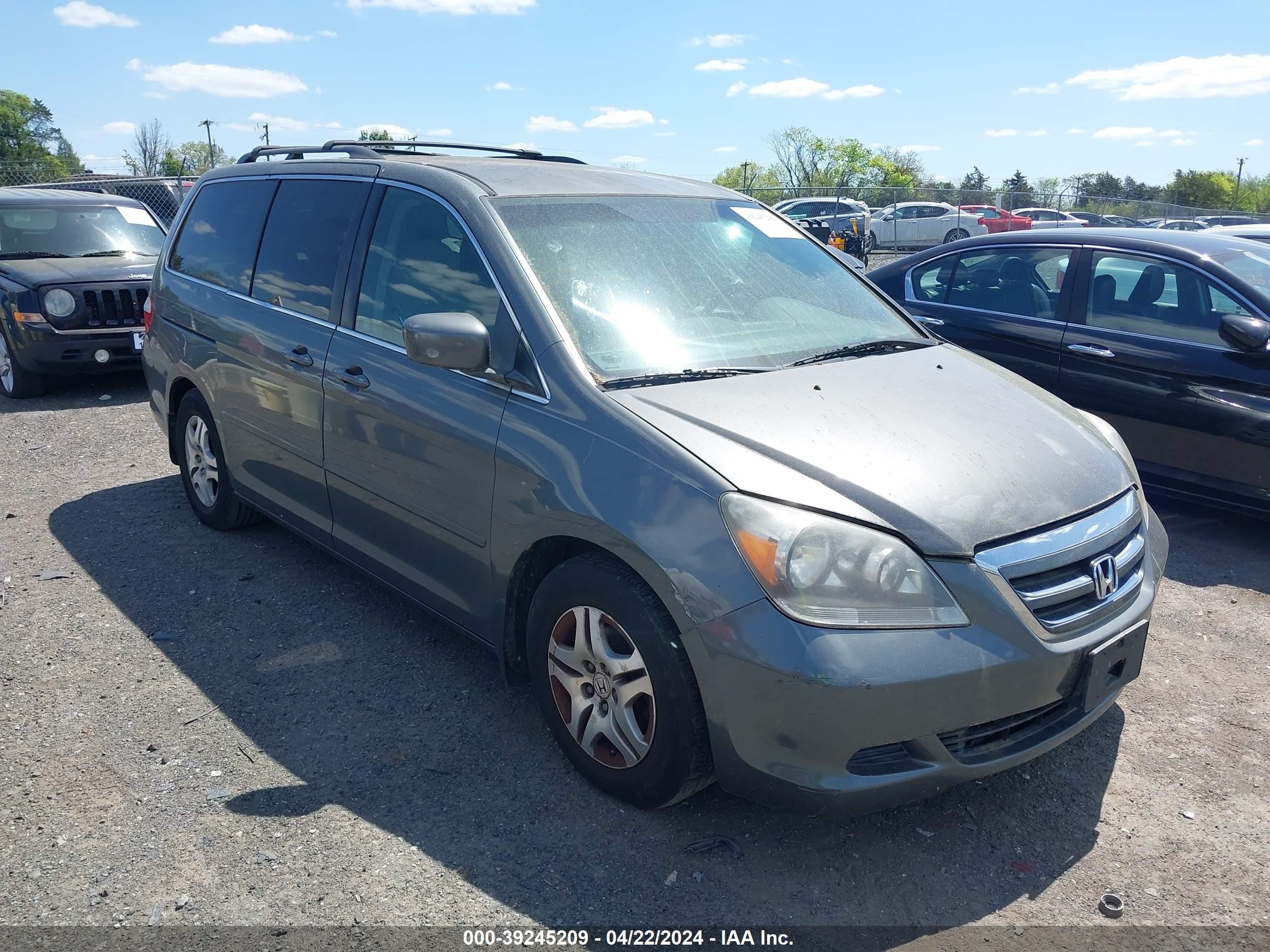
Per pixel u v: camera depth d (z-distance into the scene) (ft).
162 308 16.93
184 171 110.52
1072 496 9.43
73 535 16.93
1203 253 18.31
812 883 8.77
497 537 10.22
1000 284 20.89
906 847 9.31
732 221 13.19
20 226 30.25
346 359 12.25
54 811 9.54
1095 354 18.80
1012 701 8.45
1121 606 9.45
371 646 13.01
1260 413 16.71
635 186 13.06
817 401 9.90
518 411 9.99
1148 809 10.00
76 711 11.36
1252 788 10.37
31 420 25.41
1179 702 12.14
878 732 8.03
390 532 12.01
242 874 8.70
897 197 102.47
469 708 11.51
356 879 8.66
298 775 10.19
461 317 10.03
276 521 14.92
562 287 10.62
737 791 8.61
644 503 8.76
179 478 20.20
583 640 9.57
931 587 8.30
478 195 11.47
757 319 11.60
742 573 8.18
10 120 233.14
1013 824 9.71
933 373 11.30
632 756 9.30
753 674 8.07
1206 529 18.60
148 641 13.10
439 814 9.58
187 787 9.94
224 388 14.99
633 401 9.45
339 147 14.40
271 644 13.05
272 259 14.30
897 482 8.82
